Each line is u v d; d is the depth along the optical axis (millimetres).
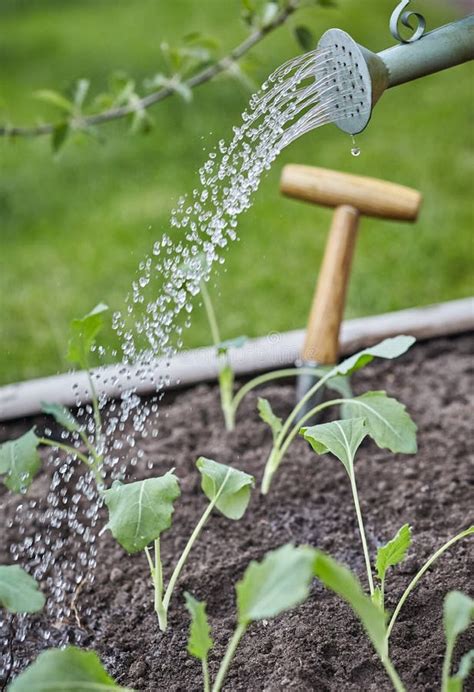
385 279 3889
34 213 4605
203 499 2383
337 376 2438
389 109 5500
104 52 6488
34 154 5246
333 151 5000
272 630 1895
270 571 1264
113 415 2689
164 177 4836
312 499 2365
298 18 6555
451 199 4453
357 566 2121
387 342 2100
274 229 4359
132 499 1771
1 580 1627
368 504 2332
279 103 1956
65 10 7730
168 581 2104
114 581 2125
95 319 2160
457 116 5305
